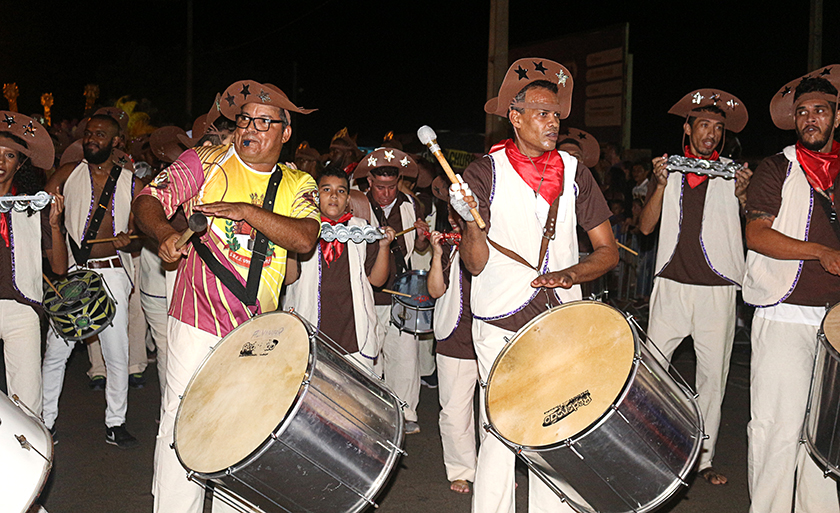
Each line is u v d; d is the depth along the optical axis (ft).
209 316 11.49
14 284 14.75
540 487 12.48
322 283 15.76
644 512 10.27
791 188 13.47
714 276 16.75
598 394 9.93
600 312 11.04
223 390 10.21
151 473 17.03
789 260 13.33
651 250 35.78
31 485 8.08
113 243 18.34
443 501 15.94
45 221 16.44
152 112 53.16
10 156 15.06
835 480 13.64
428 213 23.73
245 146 11.55
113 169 19.11
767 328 13.64
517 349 11.35
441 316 15.92
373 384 10.36
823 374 11.80
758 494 13.70
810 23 50.26
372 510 15.35
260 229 10.93
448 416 16.20
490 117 37.81
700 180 16.90
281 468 9.32
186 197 11.46
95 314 16.83
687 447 10.32
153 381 24.79
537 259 12.10
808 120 13.38
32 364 15.21
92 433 19.52
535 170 12.05
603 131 58.59
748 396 24.29
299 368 9.59
